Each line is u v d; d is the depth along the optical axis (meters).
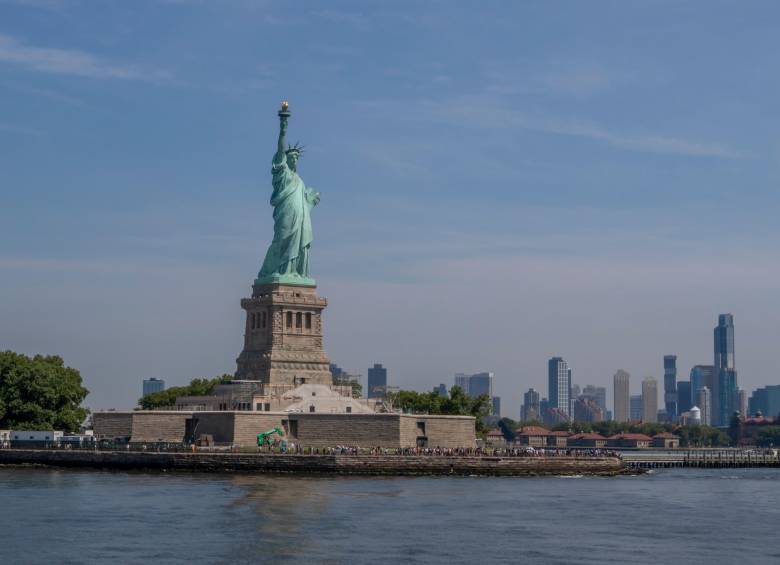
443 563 137.50
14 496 193.25
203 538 150.62
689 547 151.75
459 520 171.50
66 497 192.00
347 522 166.62
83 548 143.00
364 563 136.25
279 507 180.88
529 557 142.38
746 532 165.62
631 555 145.00
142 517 168.12
